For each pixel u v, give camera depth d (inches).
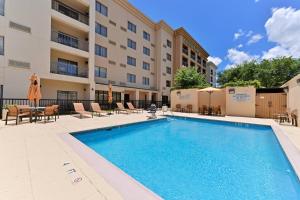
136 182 102.0
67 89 663.1
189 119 503.5
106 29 878.4
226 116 538.6
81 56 677.9
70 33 683.4
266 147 243.9
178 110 713.6
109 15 893.2
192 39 1560.0
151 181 142.9
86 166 123.0
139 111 676.7
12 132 236.5
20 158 136.1
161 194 124.3
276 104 500.7
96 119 408.5
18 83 483.5
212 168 169.9
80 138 258.5
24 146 169.6
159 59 1208.8
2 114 371.6
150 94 1087.0
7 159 133.6
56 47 581.3
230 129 378.6
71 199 82.3
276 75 1057.5
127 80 1000.9
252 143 264.8
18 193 86.5
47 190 89.9
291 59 1051.9
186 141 277.9
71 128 275.6
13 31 476.4
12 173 109.1
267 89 521.3
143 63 1127.0
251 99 526.3
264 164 180.4
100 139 286.7
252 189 130.4
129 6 1009.5
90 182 99.7
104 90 780.6
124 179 105.0
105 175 109.5
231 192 126.9
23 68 493.4
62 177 104.9
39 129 261.1
